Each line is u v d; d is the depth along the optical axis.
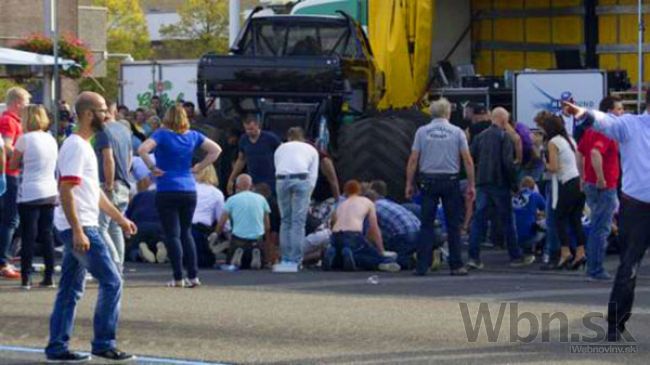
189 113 53.56
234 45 50.19
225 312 30.72
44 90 59.88
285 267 40.19
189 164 35.31
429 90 58.28
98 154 33.84
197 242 41.16
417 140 38.56
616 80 59.59
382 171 45.88
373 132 46.09
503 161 40.75
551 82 57.41
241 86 46.31
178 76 91.12
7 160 36.81
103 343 24.73
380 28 55.00
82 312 30.86
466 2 62.47
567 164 39.81
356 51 49.56
